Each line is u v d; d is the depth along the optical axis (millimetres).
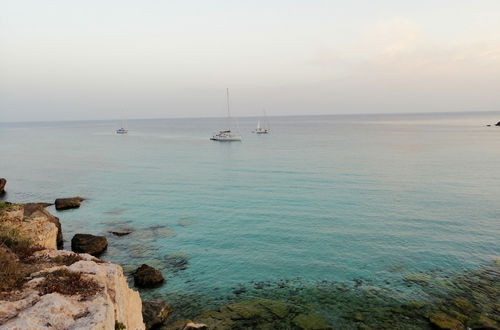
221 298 24469
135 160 93250
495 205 43469
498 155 84938
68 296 11578
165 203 49250
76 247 32219
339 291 24938
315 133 189500
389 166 72688
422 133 169125
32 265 14219
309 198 48812
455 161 77438
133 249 33438
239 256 31203
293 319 21469
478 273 26766
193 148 122562
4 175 75062
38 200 54000
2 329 9172
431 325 20562
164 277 27641
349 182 57875
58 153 116188
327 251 31609
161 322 21359
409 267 28141
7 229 17969
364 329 20359
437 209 42438
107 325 10742
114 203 50281
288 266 29047
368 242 33250
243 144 132250
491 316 21141
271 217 41344
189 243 34531
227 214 43094
